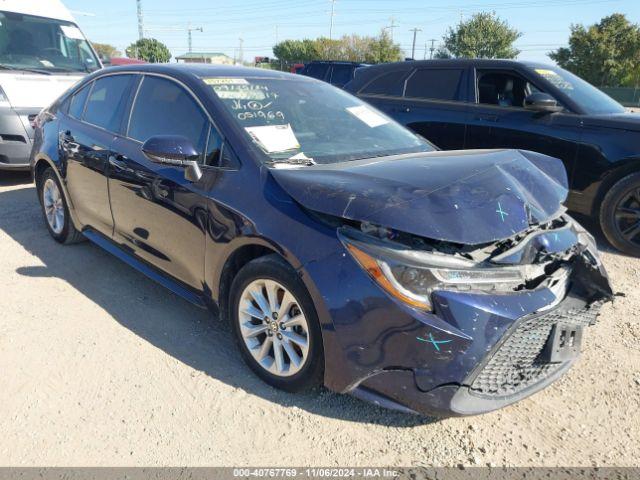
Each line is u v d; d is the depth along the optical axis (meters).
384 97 6.82
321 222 2.48
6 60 7.32
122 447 2.41
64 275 4.18
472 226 2.30
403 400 2.33
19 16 7.75
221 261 2.90
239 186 2.84
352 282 2.32
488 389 2.39
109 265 4.40
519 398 2.47
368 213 2.30
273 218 2.62
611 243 5.11
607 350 3.30
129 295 3.88
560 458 2.42
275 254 2.68
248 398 2.75
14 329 3.35
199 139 3.17
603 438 2.55
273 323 2.72
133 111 3.76
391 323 2.25
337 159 3.08
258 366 2.86
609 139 4.98
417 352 2.23
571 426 2.63
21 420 2.56
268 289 2.69
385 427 2.58
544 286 2.44
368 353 2.32
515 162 2.94
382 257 2.28
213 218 2.91
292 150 3.05
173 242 3.28
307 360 2.57
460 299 2.23
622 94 42.09
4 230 5.20
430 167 2.73
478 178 2.60
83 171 4.12
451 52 53.28
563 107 5.37
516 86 5.84
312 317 2.48
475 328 2.22
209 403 2.71
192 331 3.40
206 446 2.42
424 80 6.54
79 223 4.43
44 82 7.20
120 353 3.13
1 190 6.75
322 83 4.03
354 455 2.40
